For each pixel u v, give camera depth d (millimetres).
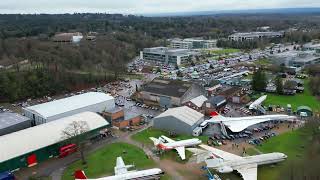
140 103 178000
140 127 141875
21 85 194875
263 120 137000
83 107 153875
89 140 127312
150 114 159500
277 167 101438
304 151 106500
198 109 158125
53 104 155375
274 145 117938
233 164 98438
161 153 114500
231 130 128625
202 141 124000
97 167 107062
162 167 105312
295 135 125875
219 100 162125
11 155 106750
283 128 134625
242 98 172625
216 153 107000
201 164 106312
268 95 183875
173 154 114188
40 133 118688
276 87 187125
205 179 97062
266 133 129500
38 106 153125
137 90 190250
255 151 113875
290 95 183250
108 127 136625
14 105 183250
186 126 131125
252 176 93250
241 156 109312
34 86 199500
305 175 86000
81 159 113562
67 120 129625
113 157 113562
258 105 157375
